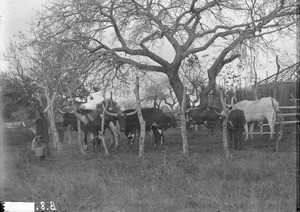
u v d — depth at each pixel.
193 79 14.33
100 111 11.50
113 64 12.59
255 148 10.38
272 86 12.19
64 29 12.40
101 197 7.26
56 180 8.01
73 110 11.56
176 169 8.45
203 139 11.88
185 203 6.89
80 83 11.89
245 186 7.44
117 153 11.04
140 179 8.12
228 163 8.58
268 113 11.34
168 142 11.98
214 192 7.20
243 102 11.86
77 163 9.67
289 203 6.47
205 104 13.02
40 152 10.27
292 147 9.53
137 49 13.56
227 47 13.08
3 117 12.48
